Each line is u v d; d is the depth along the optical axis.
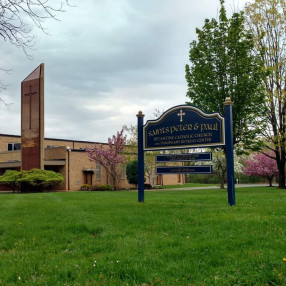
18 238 7.40
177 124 12.80
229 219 8.35
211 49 24.73
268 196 16.03
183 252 5.78
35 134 34.66
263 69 24.62
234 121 24.69
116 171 43.72
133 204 12.64
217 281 4.52
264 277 4.54
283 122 28.44
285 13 28.03
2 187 41.38
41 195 21.28
